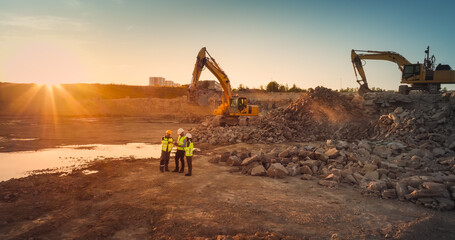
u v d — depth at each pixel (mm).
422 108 19531
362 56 27406
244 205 7035
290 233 5457
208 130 22344
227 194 7945
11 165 11641
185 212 6535
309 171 10227
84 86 82875
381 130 18453
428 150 11641
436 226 5727
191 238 5199
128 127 30578
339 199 7590
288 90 68688
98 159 13070
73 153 14719
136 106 60906
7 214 6293
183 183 9070
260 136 19312
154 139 20875
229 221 6027
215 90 51594
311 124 21859
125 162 12375
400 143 13891
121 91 85312
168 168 11297
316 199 7570
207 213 6477
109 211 6562
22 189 8133
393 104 21406
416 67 24641
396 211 6707
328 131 21094
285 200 7465
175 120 41844
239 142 18766
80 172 10438
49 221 5957
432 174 9008
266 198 7613
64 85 79750
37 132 24766
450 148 13109
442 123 16359
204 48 25344
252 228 5680
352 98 25594
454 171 9281
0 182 8844
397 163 10352
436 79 23906
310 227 5762
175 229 5605
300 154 11555
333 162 10781
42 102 63375
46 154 14344
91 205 6961
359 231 5582
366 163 10125
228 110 25531
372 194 7871
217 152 15117
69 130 26844
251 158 11109
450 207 6707
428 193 7148
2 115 47906
